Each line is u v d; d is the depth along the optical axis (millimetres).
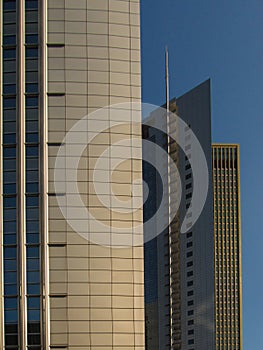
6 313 61438
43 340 60688
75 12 66438
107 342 61438
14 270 62188
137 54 66875
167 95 107500
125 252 63500
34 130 64562
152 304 199750
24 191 63406
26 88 65188
